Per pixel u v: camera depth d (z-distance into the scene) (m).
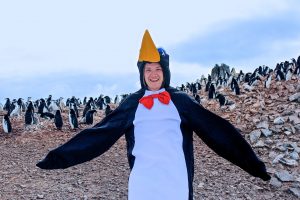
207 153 10.80
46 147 11.93
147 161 3.38
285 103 13.65
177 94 3.62
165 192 3.29
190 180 3.43
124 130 3.57
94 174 9.43
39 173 9.50
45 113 15.72
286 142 10.59
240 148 3.57
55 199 7.89
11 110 17.11
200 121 3.53
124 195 8.17
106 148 3.61
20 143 12.30
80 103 26.28
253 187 8.50
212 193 8.23
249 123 12.40
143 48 3.59
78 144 3.55
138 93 3.69
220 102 14.80
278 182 8.61
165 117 3.49
